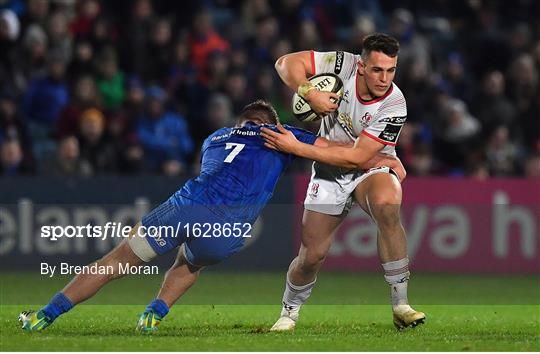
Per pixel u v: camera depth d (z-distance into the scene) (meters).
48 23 51.38
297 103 25.02
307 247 24.73
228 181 23.58
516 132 54.00
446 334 23.89
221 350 20.44
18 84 49.62
